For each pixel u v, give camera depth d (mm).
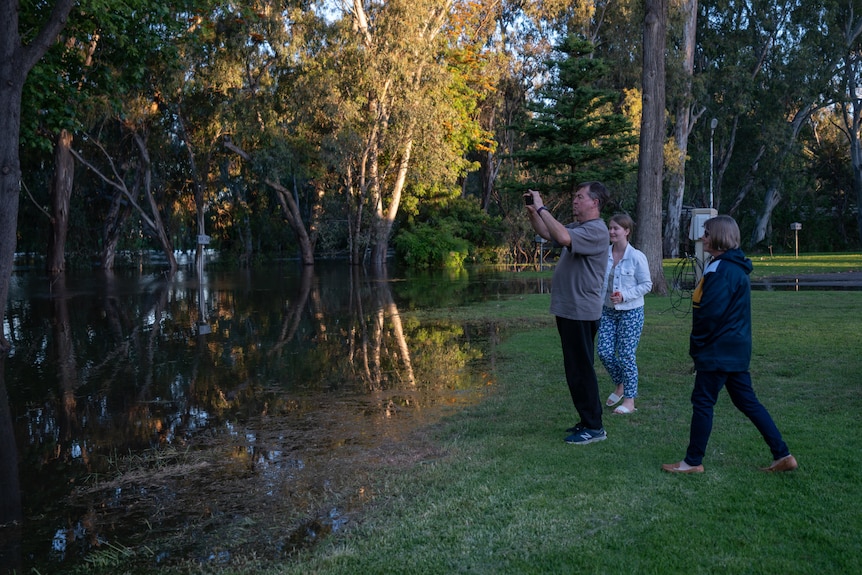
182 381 8680
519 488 4336
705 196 53875
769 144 49438
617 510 3936
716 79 49000
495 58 42188
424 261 38375
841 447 4859
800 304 14414
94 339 12750
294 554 3709
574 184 29969
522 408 6500
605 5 43469
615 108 44000
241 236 54750
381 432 6000
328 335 12414
